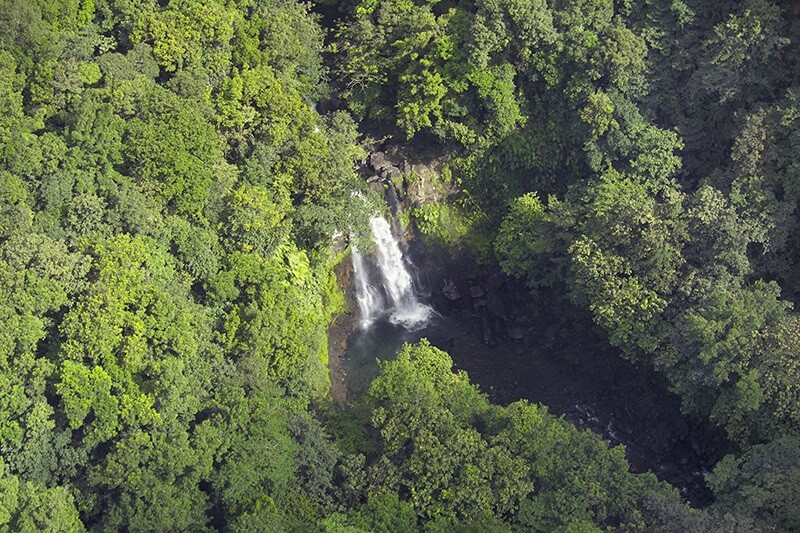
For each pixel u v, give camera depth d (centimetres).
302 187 8150
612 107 8288
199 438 6462
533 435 6756
